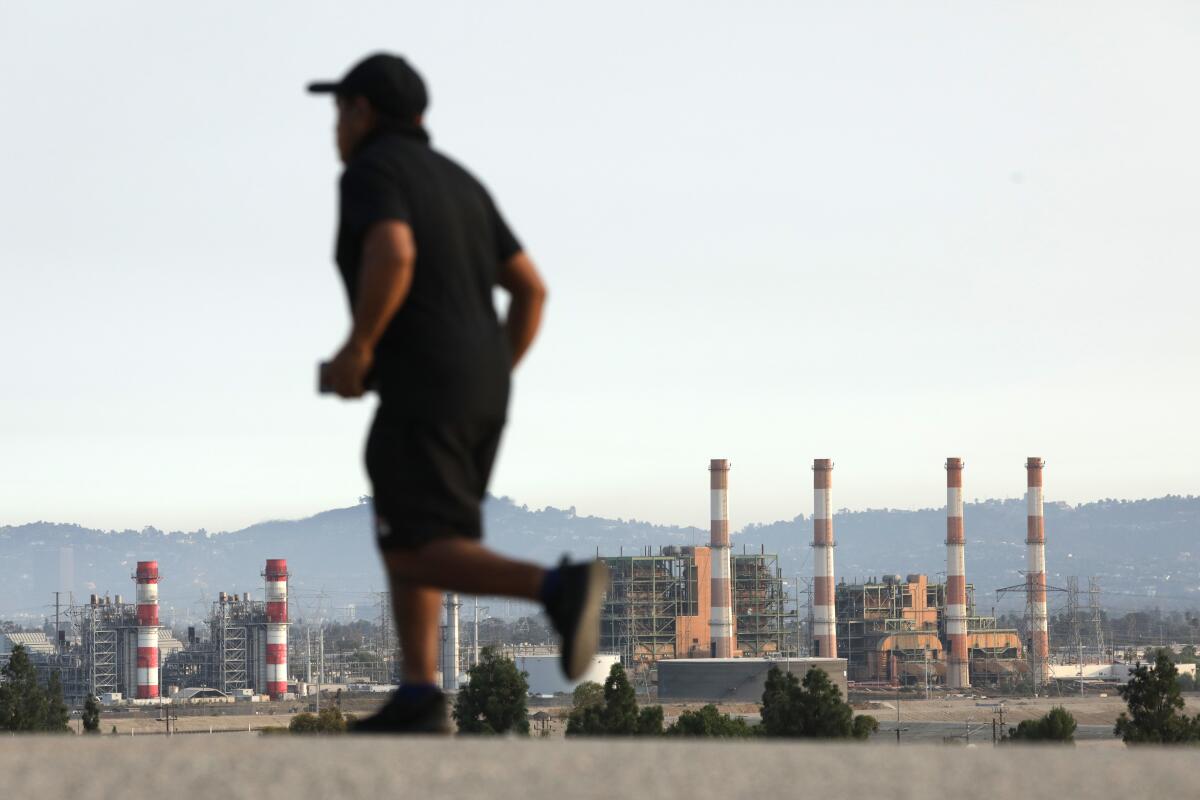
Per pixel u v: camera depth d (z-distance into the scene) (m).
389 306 13.78
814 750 11.02
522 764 10.02
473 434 14.26
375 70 15.33
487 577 13.77
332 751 10.66
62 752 10.69
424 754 10.51
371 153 14.53
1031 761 10.39
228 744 11.35
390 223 13.88
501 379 14.49
